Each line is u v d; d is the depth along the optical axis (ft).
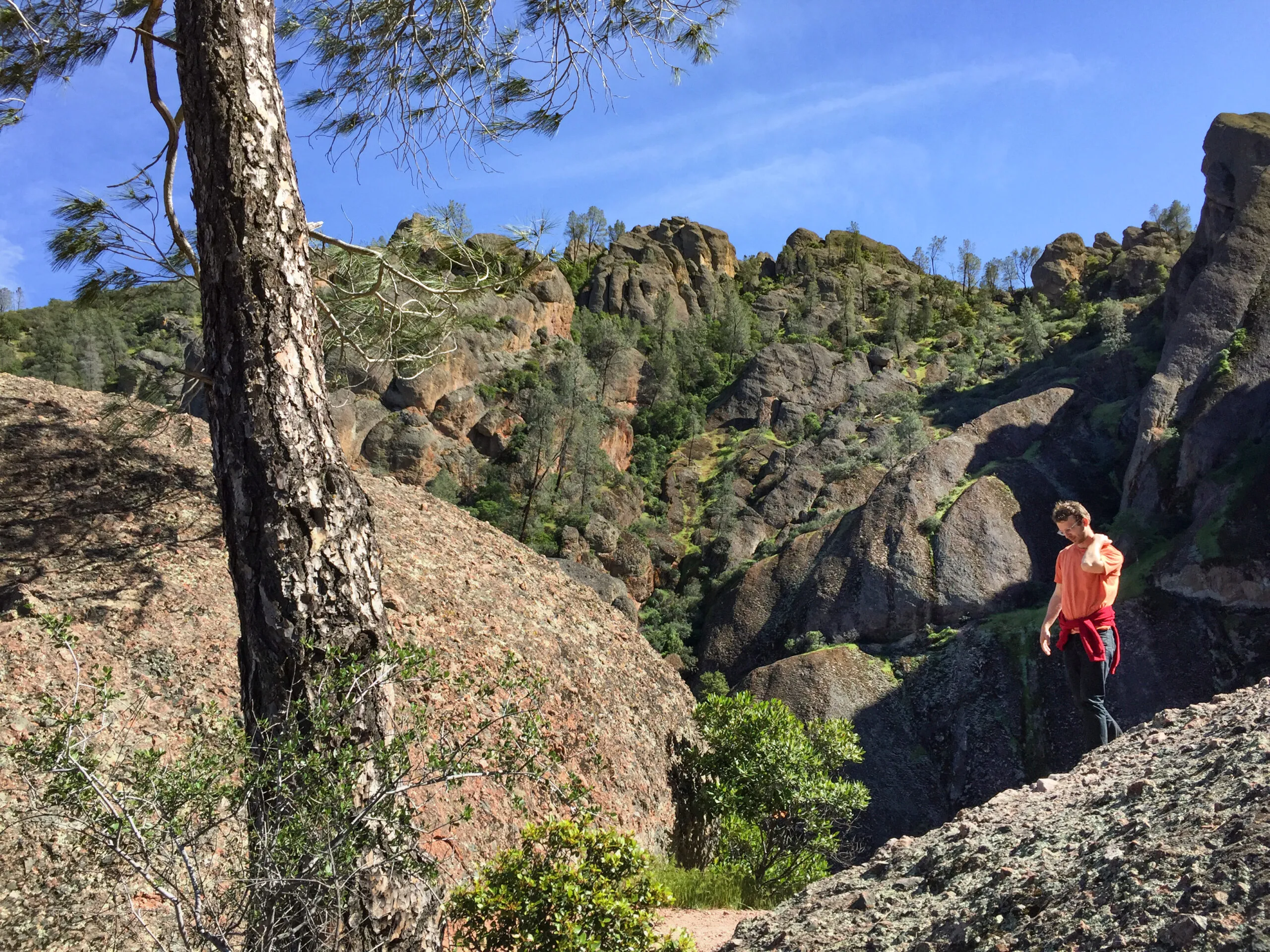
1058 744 133.69
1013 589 169.48
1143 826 10.28
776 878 29.48
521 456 242.78
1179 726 15.20
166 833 9.99
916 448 246.68
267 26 15.23
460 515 41.32
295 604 13.07
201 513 28.43
